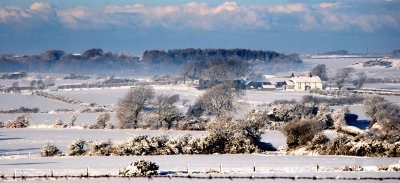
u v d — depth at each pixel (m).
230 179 129.38
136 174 133.12
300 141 176.50
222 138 174.25
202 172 137.25
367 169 138.50
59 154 173.00
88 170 140.50
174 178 130.88
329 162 149.38
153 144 171.50
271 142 196.00
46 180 130.75
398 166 138.25
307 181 126.69
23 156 171.00
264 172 136.00
